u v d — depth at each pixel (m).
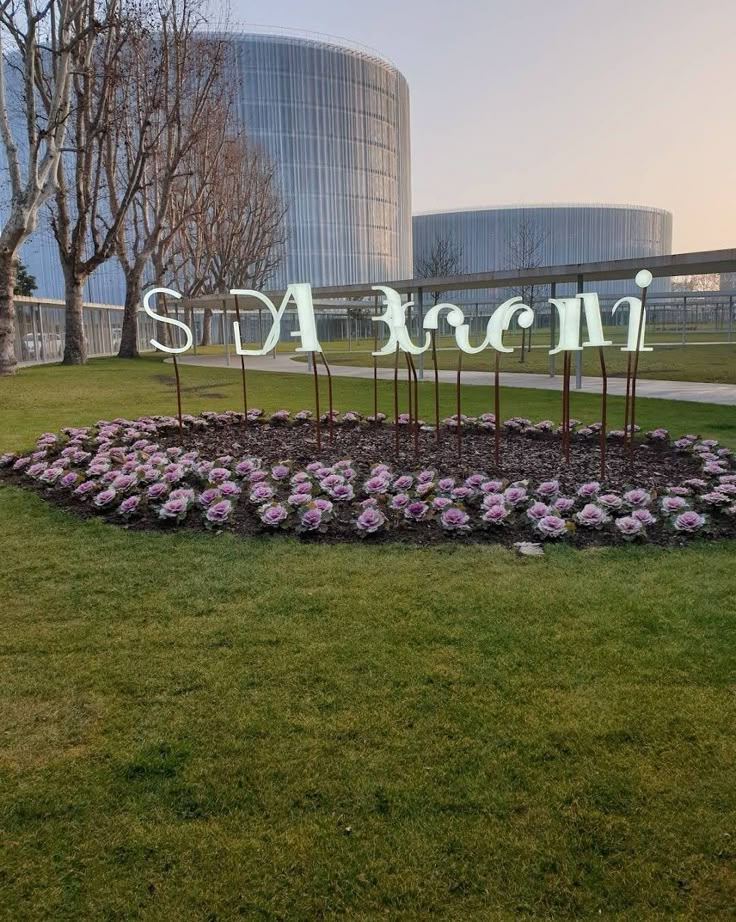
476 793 2.15
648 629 3.14
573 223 76.62
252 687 2.75
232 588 3.72
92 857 1.94
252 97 59.09
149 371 18.97
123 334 25.66
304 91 61.34
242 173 35.56
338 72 62.94
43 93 17.58
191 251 32.91
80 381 15.78
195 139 23.23
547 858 1.91
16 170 15.38
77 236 19.69
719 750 2.31
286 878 1.86
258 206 38.66
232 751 2.37
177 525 4.82
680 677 2.74
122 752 2.38
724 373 16.33
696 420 9.26
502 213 74.56
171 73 25.28
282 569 3.97
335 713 2.56
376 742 2.39
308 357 22.31
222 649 3.05
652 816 2.04
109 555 4.27
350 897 1.80
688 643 3.00
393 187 69.81
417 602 3.47
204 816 2.08
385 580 3.77
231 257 34.88
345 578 3.81
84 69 16.94
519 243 63.12
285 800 2.14
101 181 27.17
